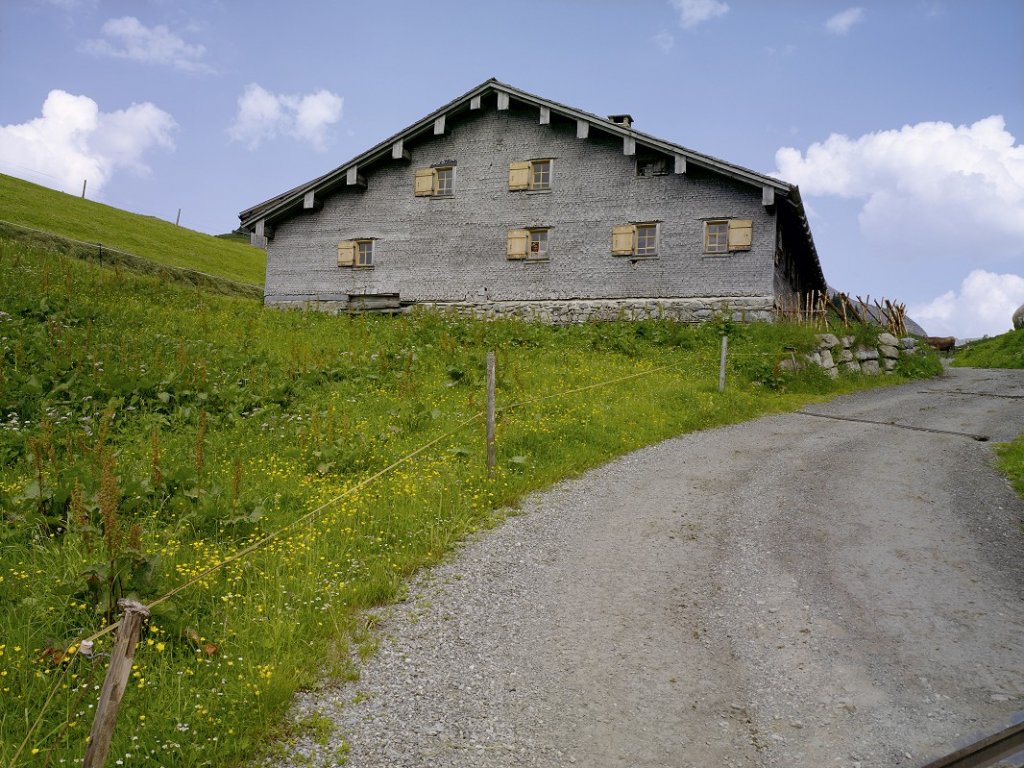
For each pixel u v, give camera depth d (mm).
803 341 19906
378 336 19094
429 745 4410
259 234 28031
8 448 8859
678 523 8172
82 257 34062
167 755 4070
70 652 4672
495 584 6598
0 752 3918
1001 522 8227
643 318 23422
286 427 10844
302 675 4953
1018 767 4141
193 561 6199
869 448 11891
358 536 7137
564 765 4262
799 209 22406
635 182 23984
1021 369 26484
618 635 5742
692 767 4242
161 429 10398
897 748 4332
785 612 6059
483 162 25719
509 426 11383
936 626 5812
